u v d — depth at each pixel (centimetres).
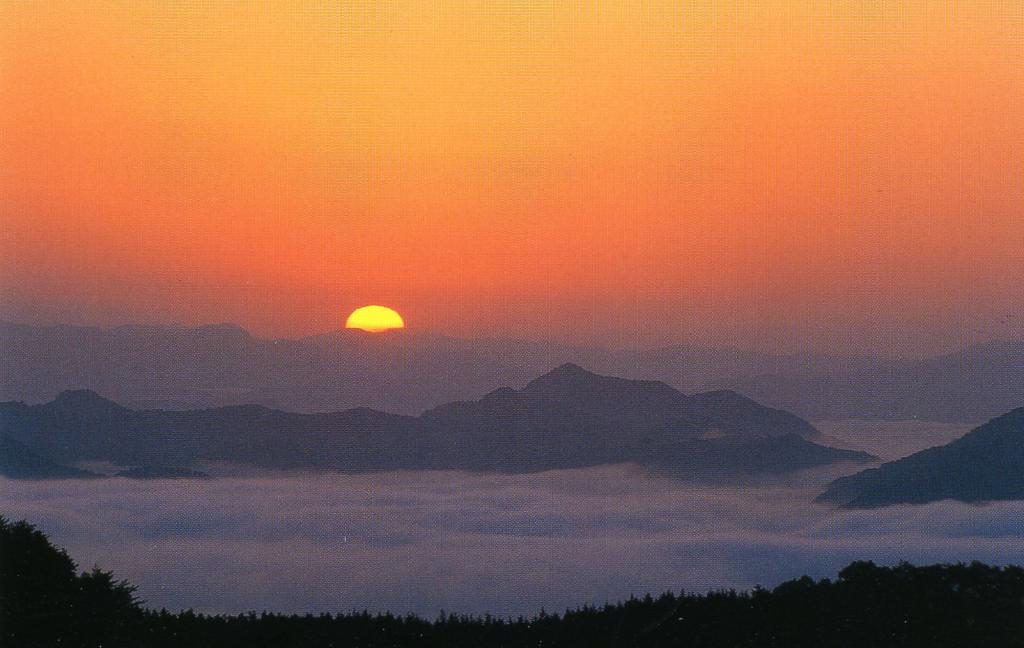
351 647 2897
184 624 3025
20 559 2988
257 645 2884
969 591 3042
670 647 2897
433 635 3033
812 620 2983
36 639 2698
